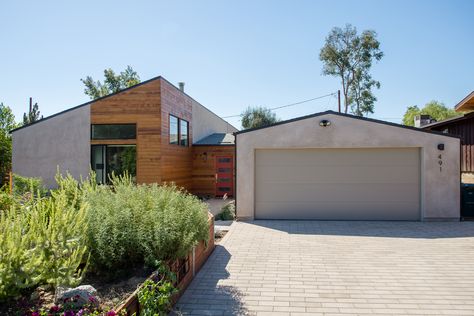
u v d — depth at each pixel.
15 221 3.52
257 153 10.33
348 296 4.69
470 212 9.94
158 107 13.01
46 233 3.41
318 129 10.01
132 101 13.15
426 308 4.30
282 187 10.25
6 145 17.77
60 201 4.05
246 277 5.47
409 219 9.96
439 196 9.75
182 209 5.06
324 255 6.61
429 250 6.89
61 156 13.60
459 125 15.91
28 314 3.09
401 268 5.83
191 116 16.69
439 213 9.75
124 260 4.31
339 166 10.12
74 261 3.56
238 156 10.21
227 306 4.41
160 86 13.01
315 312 4.21
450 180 9.73
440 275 5.48
